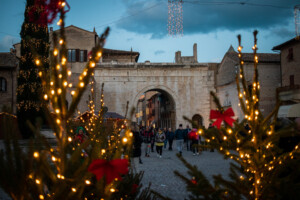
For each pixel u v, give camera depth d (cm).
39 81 2236
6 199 592
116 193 377
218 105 317
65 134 278
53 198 271
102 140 445
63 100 276
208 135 331
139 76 4038
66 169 271
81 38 4034
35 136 268
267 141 315
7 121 273
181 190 791
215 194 277
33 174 268
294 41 2880
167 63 4075
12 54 3647
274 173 314
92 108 680
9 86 3466
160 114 6091
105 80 3981
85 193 352
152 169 1209
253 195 315
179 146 1867
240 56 348
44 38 2147
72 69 3978
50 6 273
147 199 435
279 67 3322
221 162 1405
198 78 4097
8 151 265
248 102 332
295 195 250
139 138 1405
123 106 3972
